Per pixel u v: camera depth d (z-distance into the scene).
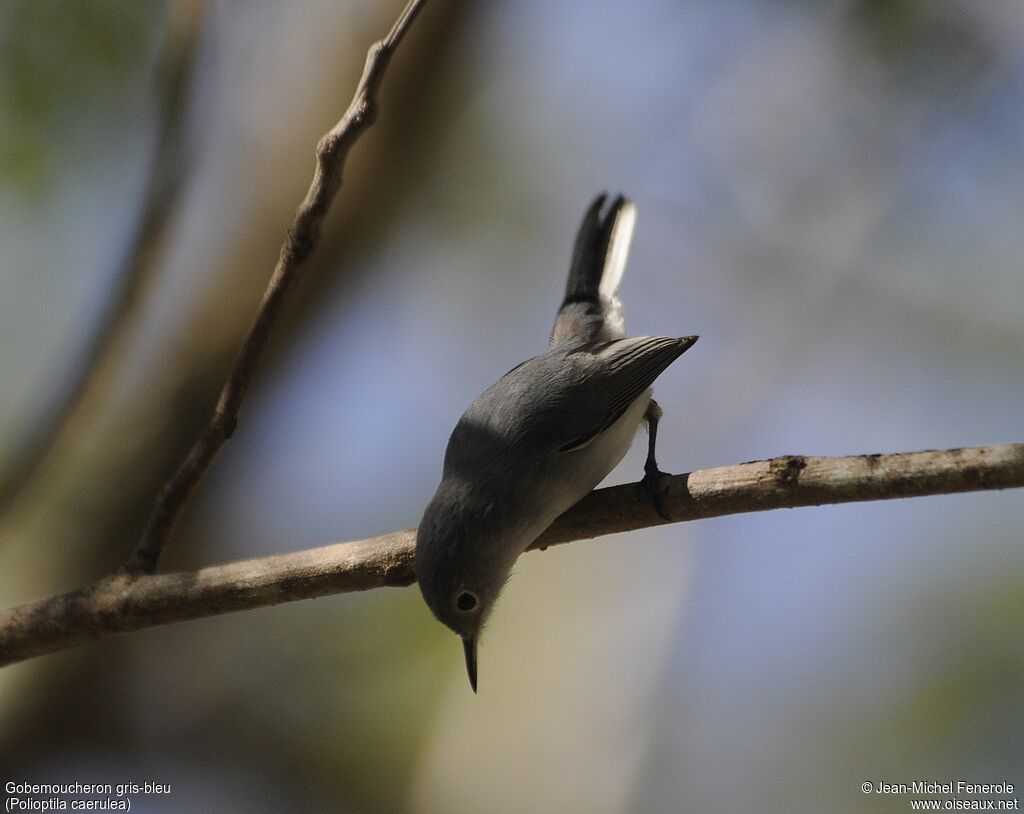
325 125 11.98
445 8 12.06
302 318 12.27
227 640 11.98
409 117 12.27
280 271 6.44
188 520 11.81
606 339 9.04
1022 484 5.56
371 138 12.21
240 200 12.01
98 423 11.59
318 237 6.41
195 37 9.94
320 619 12.08
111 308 10.04
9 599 10.96
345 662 11.88
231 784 11.49
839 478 5.92
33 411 11.10
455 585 7.12
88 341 10.12
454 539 7.12
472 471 7.39
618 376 7.96
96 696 11.42
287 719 11.71
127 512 11.45
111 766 11.38
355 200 12.24
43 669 11.30
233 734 11.59
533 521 7.38
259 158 11.97
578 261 9.79
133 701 11.62
